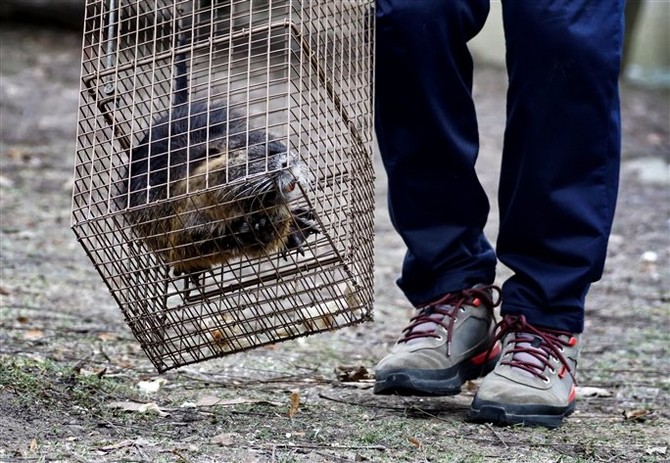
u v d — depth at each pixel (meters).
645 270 14.13
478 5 6.80
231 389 7.57
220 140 7.04
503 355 6.94
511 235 6.85
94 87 6.53
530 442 6.40
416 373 6.99
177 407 6.88
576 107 6.51
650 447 6.41
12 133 20.06
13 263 11.95
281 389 7.67
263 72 7.13
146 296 6.61
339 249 6.51
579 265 6.71
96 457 5.61
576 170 6.63
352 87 7.14
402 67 6.73
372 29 6.70
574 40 6.39
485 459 5.98
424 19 6.62
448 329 7.05
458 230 7.07
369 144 6.64
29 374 7.10
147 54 7.31
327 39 6.61
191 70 6.59
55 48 26.84
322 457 5.84
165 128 7.14
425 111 6.80
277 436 6.25
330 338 9.88
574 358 6.93
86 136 6.60
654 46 37.28
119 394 7.08
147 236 6.43
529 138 6.60
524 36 6.46
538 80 6.50
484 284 7.27
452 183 6.96
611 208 6.74
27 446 5.73
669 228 16.94
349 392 7.63
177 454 5.71
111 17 6.49
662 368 9.27
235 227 6.68
